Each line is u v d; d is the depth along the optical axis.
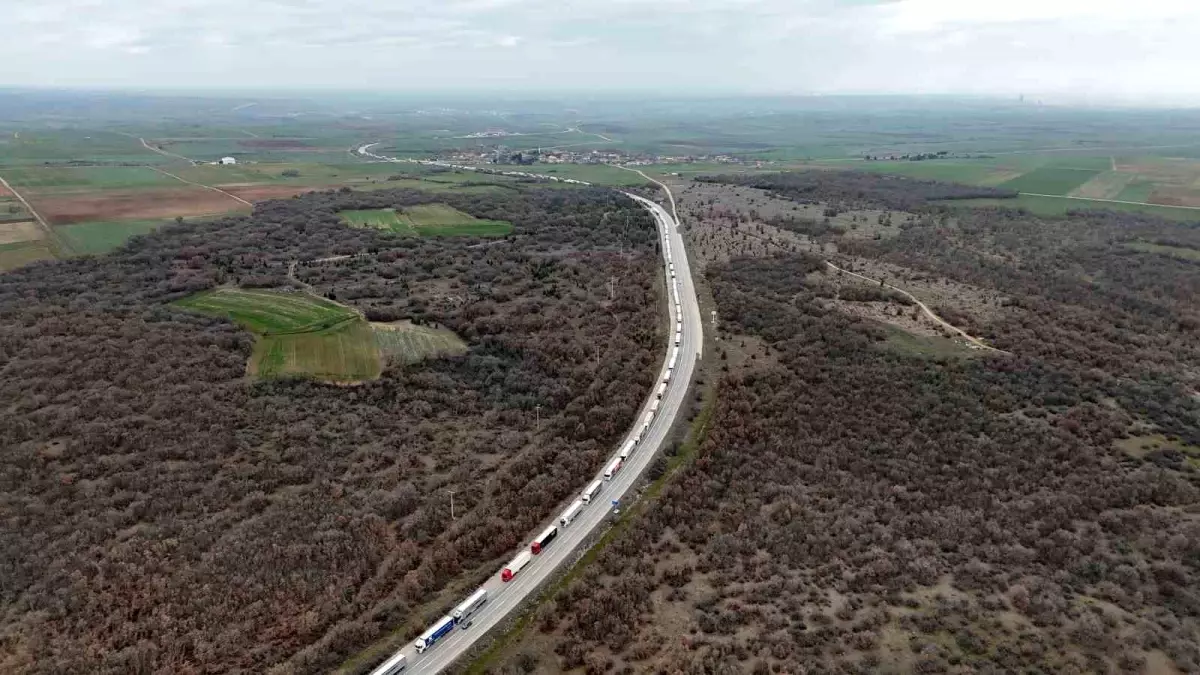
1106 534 75.81
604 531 79.62
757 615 63.66
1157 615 62.56
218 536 77.19
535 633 63.75
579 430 102.19
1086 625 60.19
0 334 117.06
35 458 87.75
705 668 56.91
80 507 80.00
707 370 118.94
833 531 77.50
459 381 118.44
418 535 79.19
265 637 64.25
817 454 94.88
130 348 115.56
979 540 75.69
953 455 93.50
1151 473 86.25
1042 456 91.75
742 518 81.25
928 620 61.94
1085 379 111.94
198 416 99.00
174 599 67.69
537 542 75.62
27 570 70.38
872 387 110.56
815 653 58.22
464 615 65.38
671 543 76.88
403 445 98.94
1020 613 63.12
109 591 68.19
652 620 64.06
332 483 88.88
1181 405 104.38
